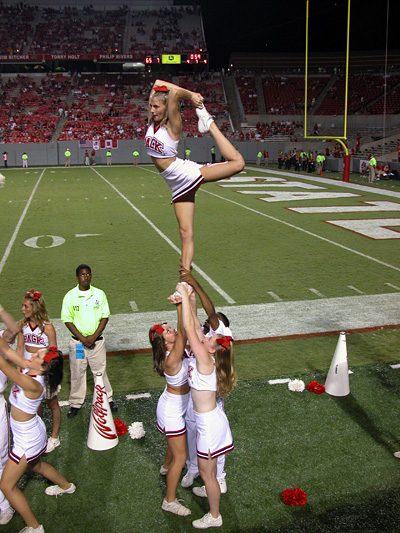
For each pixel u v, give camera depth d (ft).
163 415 15.64
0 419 15.56
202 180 11.96
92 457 18.29
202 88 171.94
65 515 15.58
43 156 148.36
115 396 22.36
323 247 48.32
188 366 15.38
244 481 16.99
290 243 49.93
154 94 11.48
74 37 187.01
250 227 57.77
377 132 145.79
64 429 19.95
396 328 29.63
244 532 14.88
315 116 155.53
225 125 158.40
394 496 16.28
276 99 166.20
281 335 28.50
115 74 180.75
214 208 71.15
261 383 23.35
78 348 20.47
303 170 125.70
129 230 56.75
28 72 192.13
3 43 180.65
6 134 149.48
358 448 18.70
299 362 25.46
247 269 41.06
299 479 17.07
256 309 32.35
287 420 20.45
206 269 41.09
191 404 15.92
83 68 196.44
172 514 15.64
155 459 18.22
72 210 69.82
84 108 163.02
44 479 17.34
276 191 88.43
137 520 15.39
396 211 67.26
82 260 44.09
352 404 21.71
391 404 21.72
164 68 189.88
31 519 14.66
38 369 14.82
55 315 31.35
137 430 19.31
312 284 37.27
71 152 149.69
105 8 203.31
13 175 118.32
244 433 19.56
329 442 19.04
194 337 14.32
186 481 16.89
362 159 117.29
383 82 160.97
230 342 14.89
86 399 22.30
